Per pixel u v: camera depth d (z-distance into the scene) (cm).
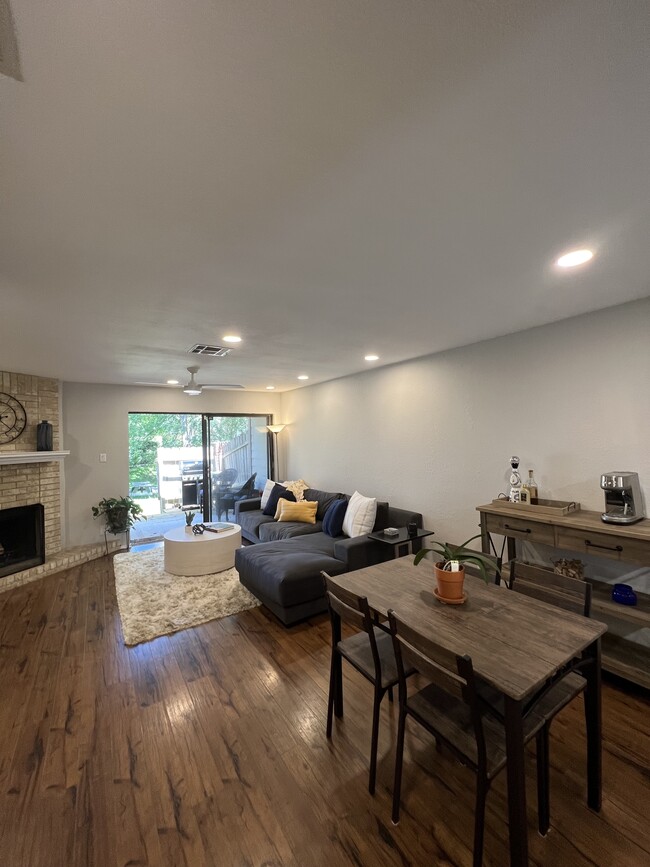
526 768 176
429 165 112
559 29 74
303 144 102
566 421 282
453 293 219
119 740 194
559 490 288
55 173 109
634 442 247
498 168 114
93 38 72
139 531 631
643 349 241
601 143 105
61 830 150
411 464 420
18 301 210
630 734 190
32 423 455
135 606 346
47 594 383
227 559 439
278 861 138
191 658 266
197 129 95
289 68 81
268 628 307
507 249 166
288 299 220
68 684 239
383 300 227
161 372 451
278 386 612
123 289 198
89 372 440
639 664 220
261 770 175
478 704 123
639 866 134
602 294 227
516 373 313
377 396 464
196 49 76
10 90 82
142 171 110
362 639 205
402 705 153
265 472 691
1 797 164
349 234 151
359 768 176
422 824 149
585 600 179
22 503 438
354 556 346
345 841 144
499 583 238
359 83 85
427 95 88
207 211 132
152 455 670
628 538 215
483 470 344
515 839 119
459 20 72
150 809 158
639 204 135
